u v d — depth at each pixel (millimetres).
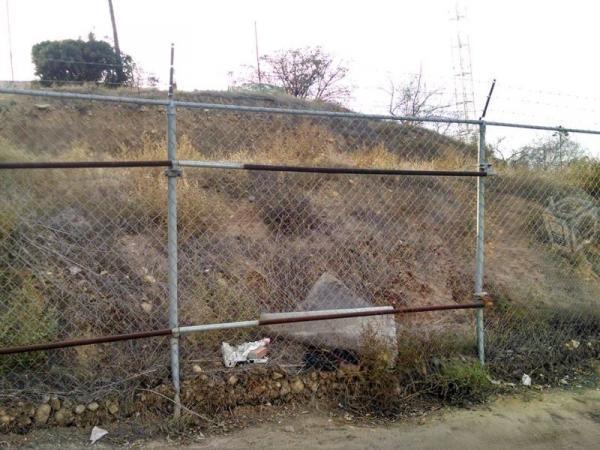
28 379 3615
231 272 5031
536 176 6961
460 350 4621
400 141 8109
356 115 4066
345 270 5691
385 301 5445
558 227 6859
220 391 3842
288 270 5355
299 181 6531
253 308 4684
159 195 5172
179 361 3908
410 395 4109
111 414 3549
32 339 3764
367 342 4148
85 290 4324
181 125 8383
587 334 5383
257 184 6262
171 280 3613
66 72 14781
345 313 3904
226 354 4094
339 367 4195
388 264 6016
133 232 5000
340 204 6688
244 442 3477
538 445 3605
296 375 4113
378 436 3633
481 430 3760
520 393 4367
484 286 5859
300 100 13305
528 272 6398
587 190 6836
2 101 6395
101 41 15289
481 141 4512
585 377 4762
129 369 3826
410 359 4211
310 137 7793
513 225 7016
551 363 4793
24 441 3270
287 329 4422
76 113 7246
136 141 7098
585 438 3719
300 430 3670
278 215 6012
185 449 3355
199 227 5328
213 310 4535
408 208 7020
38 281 4211
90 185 4914
